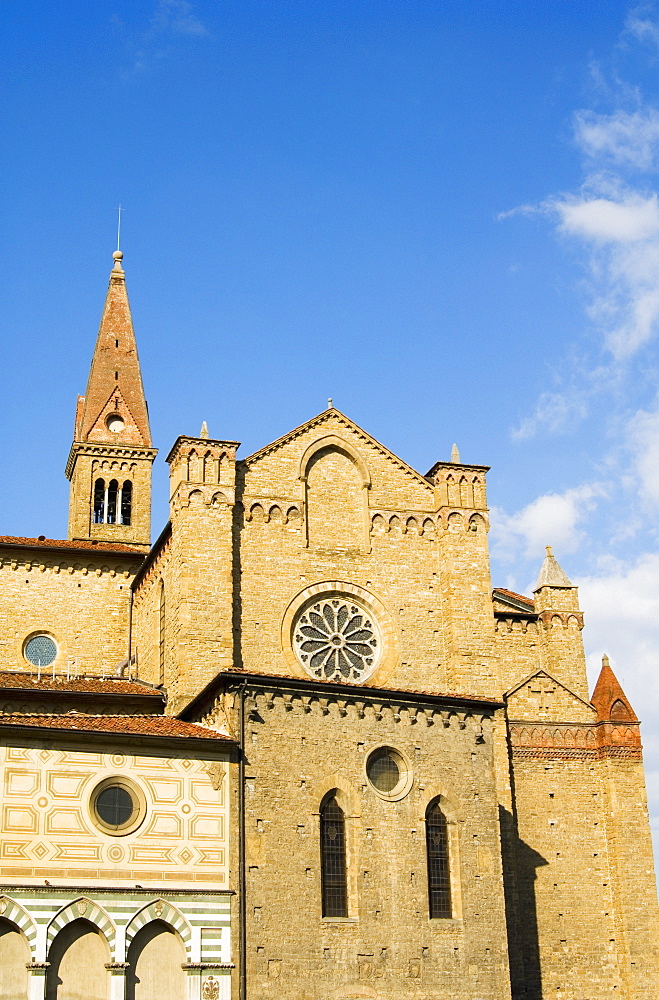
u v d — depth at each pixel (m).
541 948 62.06
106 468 91.62
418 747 55.12
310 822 51.53
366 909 51.31
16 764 47.06
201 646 58.06
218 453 61.50
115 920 46.47
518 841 63.78
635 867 64.75
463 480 66.25
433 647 63.28
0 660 71.38
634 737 67.19
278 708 52.66
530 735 66.06
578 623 70.50
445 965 51.97
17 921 44.97
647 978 62.81
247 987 47.88
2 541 72.94
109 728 49.28
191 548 59.41
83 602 74.06
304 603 61.50
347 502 64.50
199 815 49.56
